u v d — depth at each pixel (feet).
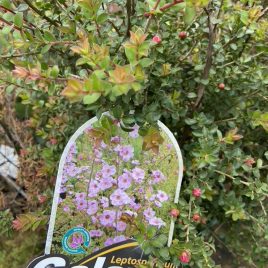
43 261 0.57
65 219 0.57
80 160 0.55
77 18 0.54
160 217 0.56
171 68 0.60
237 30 0.58
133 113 0.52
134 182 0.56
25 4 0.53
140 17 0.54
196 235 0.58
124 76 0.40
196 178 0.59
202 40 0.61
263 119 0.60
